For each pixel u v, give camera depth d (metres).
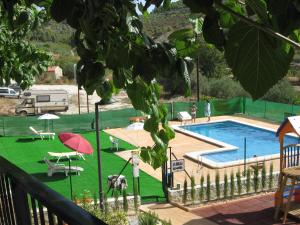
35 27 4.02
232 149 25.02
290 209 13.98
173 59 1.58
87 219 1.56
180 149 24.83
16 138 28.66
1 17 3.28
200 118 33.91
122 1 1.56
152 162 2.20
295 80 31.53
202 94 38.62
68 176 20.00
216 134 29.92
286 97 31.25
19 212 2.69
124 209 14.58
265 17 1.00
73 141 18.98
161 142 2.18
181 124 31.73
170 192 15.74
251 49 1.05
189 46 1.61
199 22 1.60
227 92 37.06
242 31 1.06
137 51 1.61
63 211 1.71
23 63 4.88
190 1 1.06
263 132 29.88
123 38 1.63
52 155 22.09
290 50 1.04
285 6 0.93
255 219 14.12
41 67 4.97
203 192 15.65
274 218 13.93
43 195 1.98
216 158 23.81
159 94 2.11
